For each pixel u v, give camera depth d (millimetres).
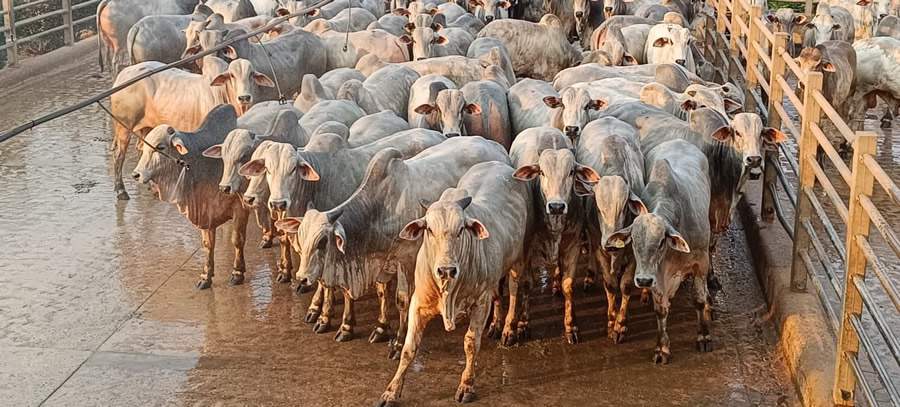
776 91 12891
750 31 14945
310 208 10195
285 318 10633
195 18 18375
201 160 11227
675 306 10836
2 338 10125
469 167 10305
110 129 17797
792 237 11227
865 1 22422
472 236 8438
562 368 9516
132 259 12172
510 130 12844
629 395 8992
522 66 18031
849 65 15625
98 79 21703
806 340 9312
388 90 13406
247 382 9289
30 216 13578
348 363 9656
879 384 8938
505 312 10570
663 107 12391
